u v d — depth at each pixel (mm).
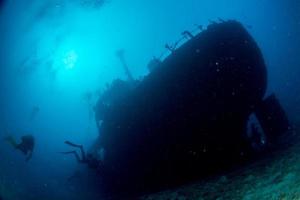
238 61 11195
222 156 11930
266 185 7379
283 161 8836
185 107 11383
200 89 11148
